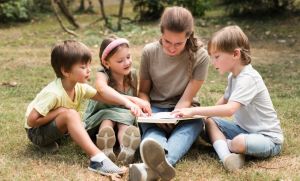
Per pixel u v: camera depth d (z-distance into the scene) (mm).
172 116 3172
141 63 3596
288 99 4891
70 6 13773
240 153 3113
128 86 3611
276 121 3285
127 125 3355
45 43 9078
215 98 4980
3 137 3664
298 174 2980
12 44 9047
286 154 3340
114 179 2861
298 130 3855
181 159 3242
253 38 9227
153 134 3217
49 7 13211
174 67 3506
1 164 3096
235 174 2982
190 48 3418
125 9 13938
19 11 11969
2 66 6832
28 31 10781
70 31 9820
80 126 3082
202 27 10352
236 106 3113
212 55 3232
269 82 5766
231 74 3320
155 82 3607
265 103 3248
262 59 7355
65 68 3143
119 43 3387
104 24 10812
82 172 3004
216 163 3158
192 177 2957
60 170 3023
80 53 3137
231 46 3133
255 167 3113
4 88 5461
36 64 7000
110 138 3137
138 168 2719
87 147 3041
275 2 11070
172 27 3143
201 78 3484
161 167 2723
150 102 3670
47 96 3148
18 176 2912
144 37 9266
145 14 11641
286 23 10359
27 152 3359
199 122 3303
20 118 4191
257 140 3115
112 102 3355
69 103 3244
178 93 3574
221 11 12156
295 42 8695
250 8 11289
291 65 6840
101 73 3504
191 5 11383
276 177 2918
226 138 3342
